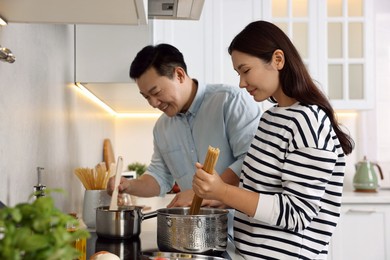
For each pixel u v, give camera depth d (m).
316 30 3.35
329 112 1.39
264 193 1.37
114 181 1.76
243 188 1.43
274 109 1.41
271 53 1.37
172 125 1.93
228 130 1.80
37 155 1.61
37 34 1.61
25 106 1.46
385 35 3.84
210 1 3.32
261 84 1.39
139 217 1.61
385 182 3.67
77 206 2.39
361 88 3.39
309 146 1.28
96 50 2.25
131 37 2.25
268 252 1.34
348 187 3.73
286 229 1.33
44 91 1.70
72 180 2.23
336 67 3.39
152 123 3.74
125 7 1.19
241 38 1.39
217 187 1.29
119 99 2.89
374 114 3.77
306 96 1.36
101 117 3.09
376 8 3.85
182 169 1.94
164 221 1.37
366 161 3.47
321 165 1.28
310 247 1.35
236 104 1.78
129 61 2.25
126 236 1.58
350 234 3.16
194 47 3.32
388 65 3.84
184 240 1.34
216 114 1.81
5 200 1.26
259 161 1.37
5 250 0.50
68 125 2.13
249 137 1.74
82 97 2.48
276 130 1.35
